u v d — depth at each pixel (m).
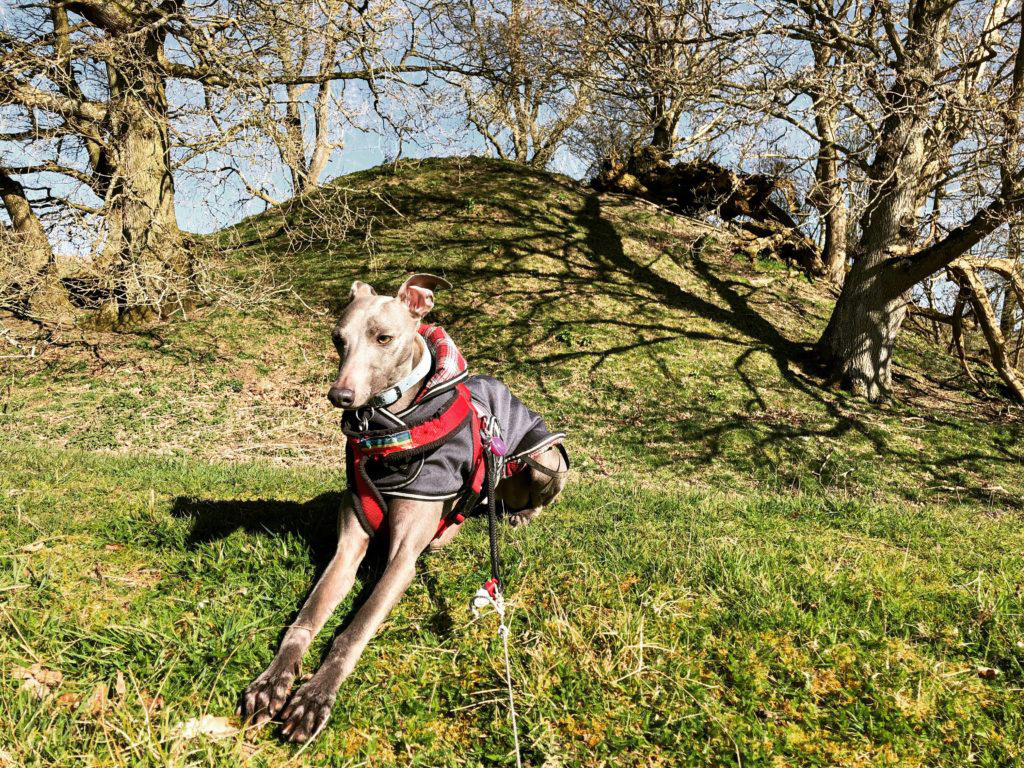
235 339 17.92
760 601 4.11
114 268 14.58
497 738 2.98
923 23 15.16
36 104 13.43
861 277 17.08
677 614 3.97
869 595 4.37
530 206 23.05
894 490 13.41
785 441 14.91
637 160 25.41
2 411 14.75
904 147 15.09
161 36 15.87
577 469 13.35
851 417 16.06
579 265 20.75
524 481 5.05
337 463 12.99
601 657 3.52
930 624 4.09
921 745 3.07
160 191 17.20
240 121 13.72
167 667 3.17
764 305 20.47
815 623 3.91
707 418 15.64
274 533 4.70
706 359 17.72
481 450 3.93
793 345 18.75
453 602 3.97
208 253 17.17
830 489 13.27
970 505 12.70
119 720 2.82
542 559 4.65
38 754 2.54
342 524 3.67
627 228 22.95
